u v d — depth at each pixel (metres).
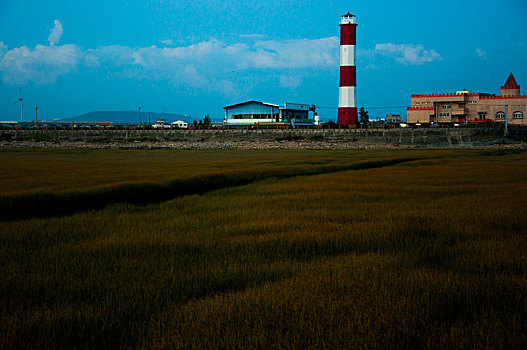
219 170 27.77
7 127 112.69
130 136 103.50
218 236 10.98
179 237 10.80
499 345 5.27
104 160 40.19
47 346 5.37
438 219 12.69
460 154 52.53
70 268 8.38
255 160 40.25
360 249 9.77
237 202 16.53
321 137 91.88
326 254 9.45
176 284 7.36
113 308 6.41
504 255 8.88
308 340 5.38
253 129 98.50
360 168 35.00
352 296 6.70
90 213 14.30
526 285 7.07
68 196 16.88
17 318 5.98
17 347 5.36
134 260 8.78
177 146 81.25
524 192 18.00
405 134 86.31
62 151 61.38
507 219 12.44
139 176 23.41
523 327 5.68
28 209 15.52
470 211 13.78
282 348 5.26
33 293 7.04
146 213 14.45
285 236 10.73
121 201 17.88
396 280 7.38
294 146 79.94
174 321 5.95
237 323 5.87
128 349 5.39
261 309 6.26
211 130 100.44
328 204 15.75
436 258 8.91
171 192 20.58
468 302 6.52
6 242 10.27
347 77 91.62
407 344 5.35
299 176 26.38
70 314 6.17
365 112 129.38
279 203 16.11
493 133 84.88
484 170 29.00
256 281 7.59
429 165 34.50
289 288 7.05
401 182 22.45
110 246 9.96
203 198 17.67
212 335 5.58
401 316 5.99
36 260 8.88
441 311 6.21
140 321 6.02
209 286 7.36
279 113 105.50
